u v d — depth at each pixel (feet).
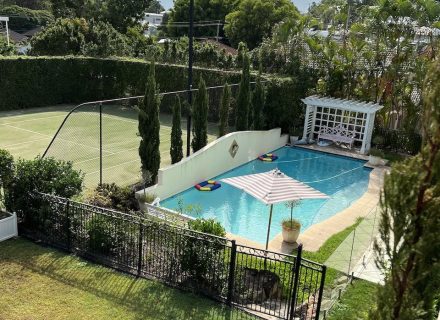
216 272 30.01
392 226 14.83
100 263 33.35
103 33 118.73
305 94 88.84
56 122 92.27
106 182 56.03
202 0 211.00
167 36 224.12
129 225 33.42
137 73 108.99
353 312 27.32
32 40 121.08
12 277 30.66
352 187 65.00
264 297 29.68
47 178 38.81
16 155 66.95
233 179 40.34
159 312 27.55
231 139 67.92
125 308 27.81
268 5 168.66
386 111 83.92
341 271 34.65
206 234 29.76
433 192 13.87
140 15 201.05
